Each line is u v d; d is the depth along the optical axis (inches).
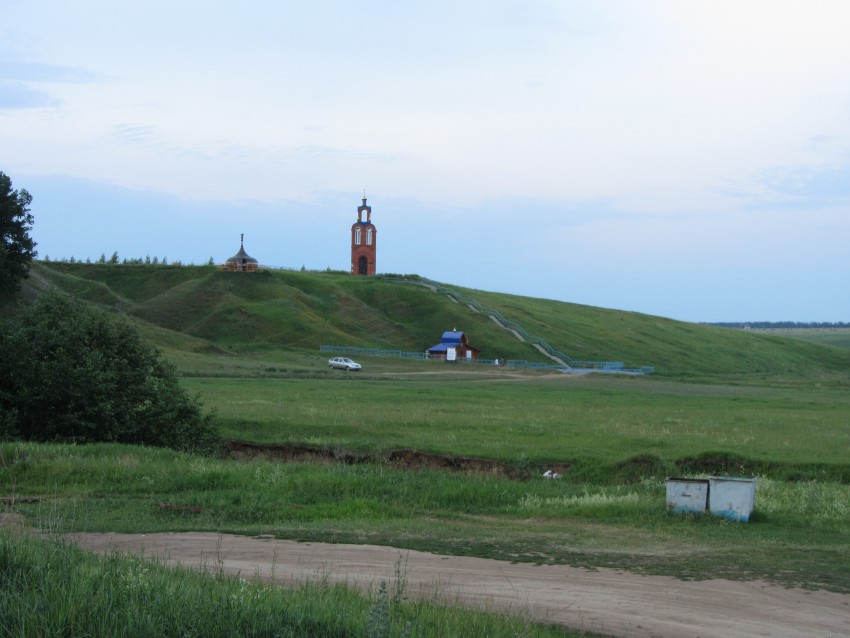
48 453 876.6
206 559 491.2
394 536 600.4
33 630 290.2
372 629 293.9
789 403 2210.9
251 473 841.5
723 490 708.0
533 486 876.6
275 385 2258.9
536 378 3248.0
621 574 491.2
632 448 1160.2
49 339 1119.0
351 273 6456.7
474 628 335.0
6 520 572.1
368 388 2276.1
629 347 4987.7
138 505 713.0
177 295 4987.7
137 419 1133.7
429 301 5226.4
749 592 453.4
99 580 333.1
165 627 301.0
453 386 2561.5
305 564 492.4
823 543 610.5
